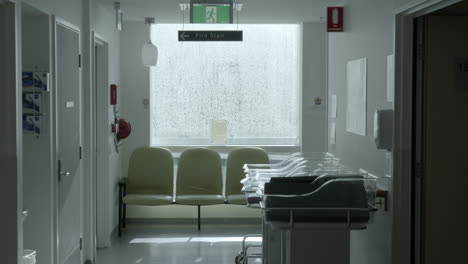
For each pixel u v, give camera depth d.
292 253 4.07
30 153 4.73
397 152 4.33
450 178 4.34
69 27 5.33
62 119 5.08
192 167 7.87
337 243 4.06
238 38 6.44
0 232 3.83
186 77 8.36
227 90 8.40
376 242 4.84
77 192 5.66
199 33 6.42
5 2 3.72
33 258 4.23
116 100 7.46
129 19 7.84
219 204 8.05
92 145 6.15
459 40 4.30
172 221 8.23
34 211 4.77
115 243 7.18
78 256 5.72
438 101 4.31
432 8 3.92
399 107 4.32
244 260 6.00
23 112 4.68
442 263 4.36
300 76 8.30
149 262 6.29
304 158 5.53
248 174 5.05
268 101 8.45
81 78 5.89
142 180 7.85
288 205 3.76
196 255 6.58
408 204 4.35
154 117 8.35
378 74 4.78
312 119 8.24
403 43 4.28
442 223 4.35
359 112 5.43
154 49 7.37
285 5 6.65
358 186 3.78
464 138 4.33
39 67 4.73
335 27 6.19
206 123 8.41
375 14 4.87
